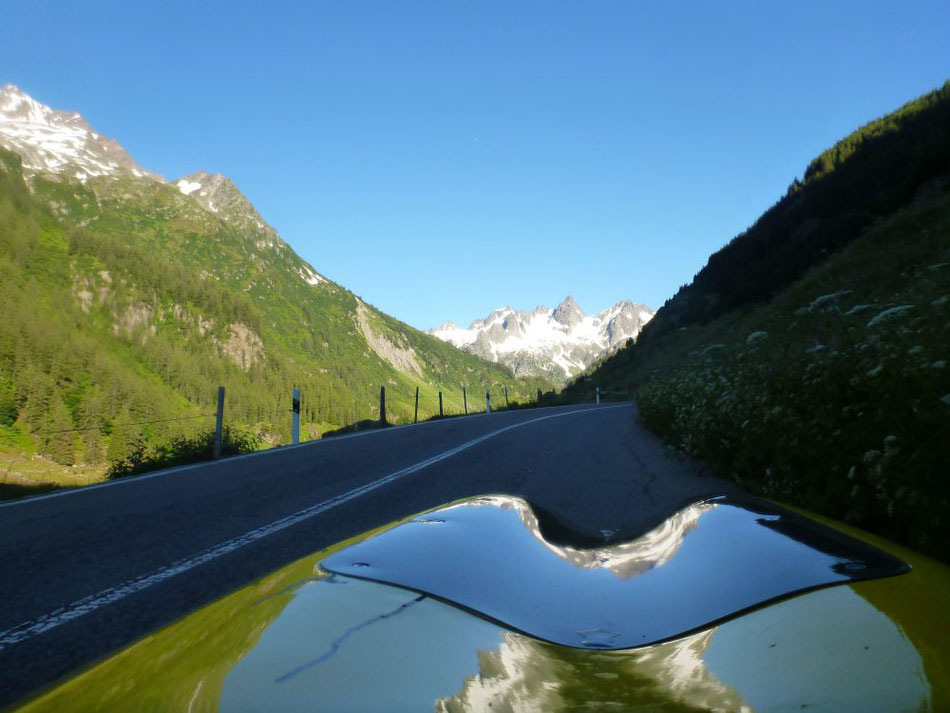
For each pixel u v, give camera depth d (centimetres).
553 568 106
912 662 55
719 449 648
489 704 51
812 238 4853
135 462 1130
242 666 60
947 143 3538
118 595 385
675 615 80
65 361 16550
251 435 1413
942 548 283
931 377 333
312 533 535
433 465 957
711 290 7275
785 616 71
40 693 71
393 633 68
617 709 49
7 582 416
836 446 394
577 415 2178
